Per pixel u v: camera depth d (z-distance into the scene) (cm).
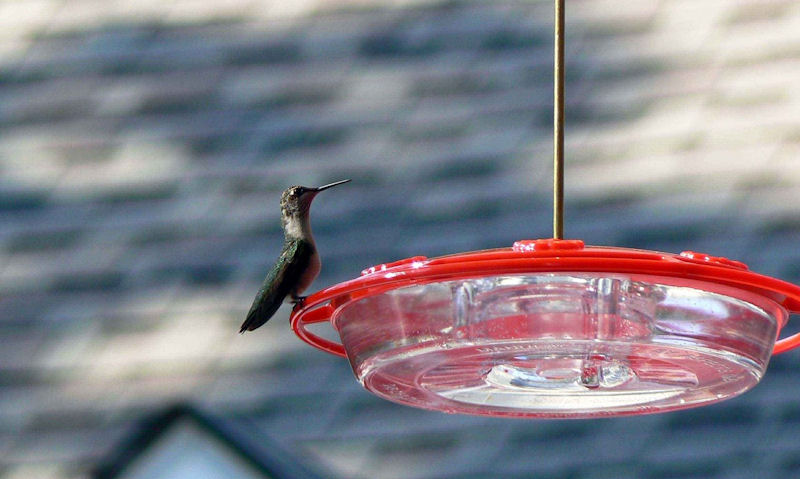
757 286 484
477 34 1355
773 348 552
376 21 1385
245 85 1348
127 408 1092
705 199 1181
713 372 520
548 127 1262
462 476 1025
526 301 484
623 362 521
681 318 487
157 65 1377
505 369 530
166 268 1205
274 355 1126
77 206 1273
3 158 1315
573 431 1063
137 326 1160
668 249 1141
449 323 493
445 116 1289
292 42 1377
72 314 1179
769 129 1220
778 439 1035
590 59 1311
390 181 1243
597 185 1209
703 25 1313
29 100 1357
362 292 518
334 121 1302
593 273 469
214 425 1063
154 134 1320
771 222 1152
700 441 1043
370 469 1035
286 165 1275
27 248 1240
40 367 1135
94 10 1412
